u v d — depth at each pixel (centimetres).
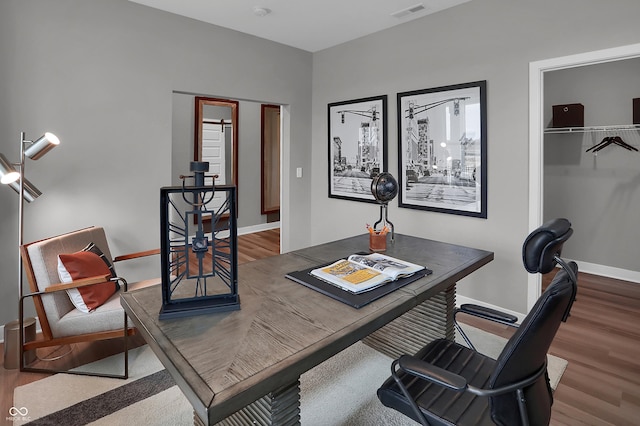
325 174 460
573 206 430
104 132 309
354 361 242
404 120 366
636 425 182
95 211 309
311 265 193
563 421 185
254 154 639
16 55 267
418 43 352
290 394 128
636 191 389
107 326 223
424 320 227
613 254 407
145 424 184
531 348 102
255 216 654
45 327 224
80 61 294
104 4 303
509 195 299
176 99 530
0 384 217
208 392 89
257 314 134
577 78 415
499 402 106
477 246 321
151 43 330
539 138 281
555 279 113
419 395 131
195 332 120
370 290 155
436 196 346
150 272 342
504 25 294
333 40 415
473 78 314
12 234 274
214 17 352
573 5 259
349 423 186
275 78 426
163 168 343
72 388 213
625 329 286
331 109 443
